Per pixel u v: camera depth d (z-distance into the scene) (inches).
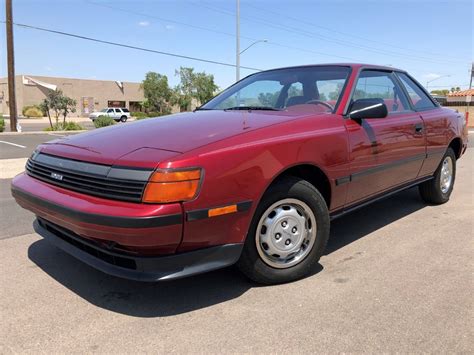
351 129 141.9
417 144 178.2
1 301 118.7
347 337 100.6
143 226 97.3
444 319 108.3
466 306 114.7
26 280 131.6
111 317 110.4
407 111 181.8
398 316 109.7
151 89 2262.6
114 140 121.0
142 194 99.3
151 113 2170.3
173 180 99.5
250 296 121.0
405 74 196.4
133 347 97.5
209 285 128.0
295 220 126.6
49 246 160.6
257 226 119.6
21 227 184.4
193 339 100.4
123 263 108.8
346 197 143.5
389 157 160.1
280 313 111.5
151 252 104.0
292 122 128.6
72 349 96.9
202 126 126.3
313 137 127.5
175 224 100.1
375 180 155.3
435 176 208.4
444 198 219.1
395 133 162.6
